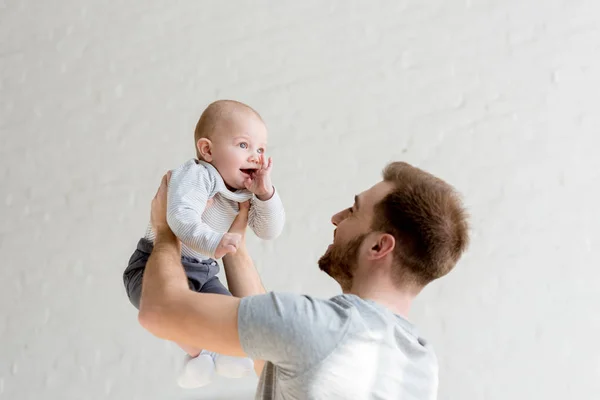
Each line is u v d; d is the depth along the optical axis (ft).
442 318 9.75
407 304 5.11
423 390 4.86
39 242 11.31
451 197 5.15
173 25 11.57
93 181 11.34
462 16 10.66
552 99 10.21
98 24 11.93
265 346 4.57
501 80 10.36
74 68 11.85
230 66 11.19
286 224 10.34
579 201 9.86
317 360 4.52
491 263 9.82
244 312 4.59
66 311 10.96
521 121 10.19
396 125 10.45
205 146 5.68
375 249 5.08
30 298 11.12
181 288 4.86
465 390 9.52
